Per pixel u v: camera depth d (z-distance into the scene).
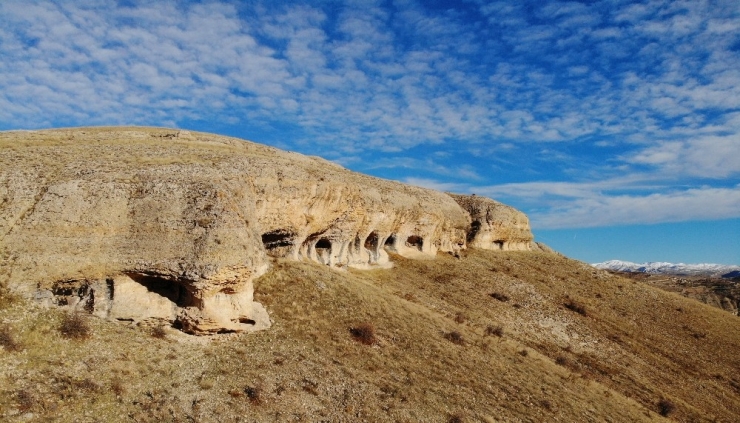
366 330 30.30
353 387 24.80
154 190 26.44
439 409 24.73
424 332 33.41
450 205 65.94
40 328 21.03
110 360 21.14
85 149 32.84
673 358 48.94
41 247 23.39
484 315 45.94
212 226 25.38
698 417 36.97
